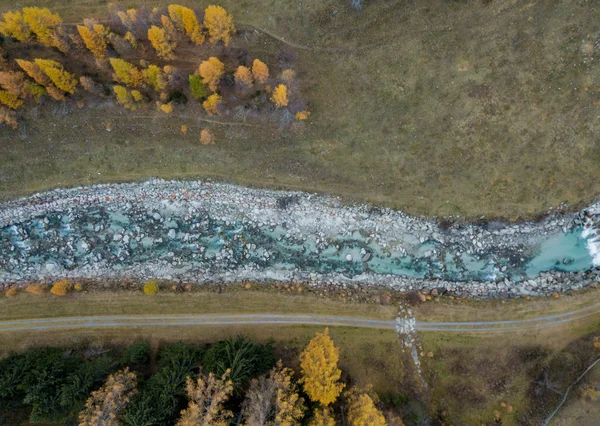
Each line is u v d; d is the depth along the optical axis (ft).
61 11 162.30
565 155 162.20
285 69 163.53
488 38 160.04
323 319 164.66
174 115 168.35
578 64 158.81
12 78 147.43
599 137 160.76
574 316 159.84
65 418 136.46
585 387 150.92
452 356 160.15
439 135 165.07
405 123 165.68
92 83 158.30
